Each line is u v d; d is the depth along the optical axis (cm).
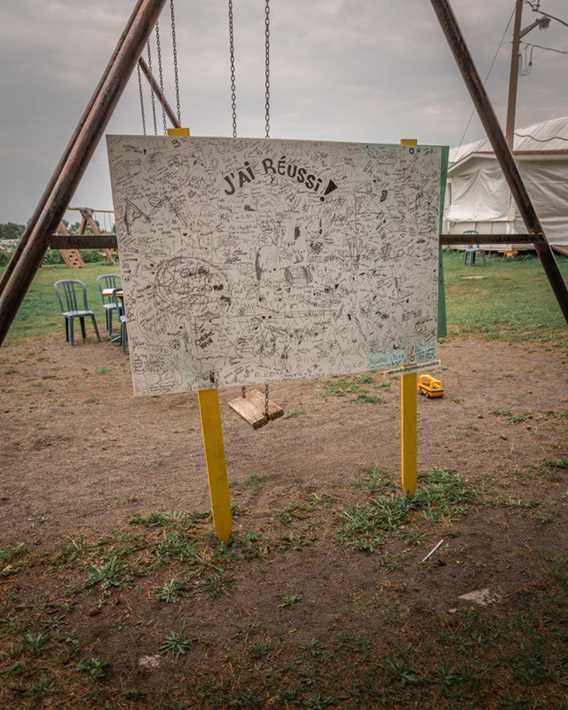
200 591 316
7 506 429
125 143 312
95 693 244
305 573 331
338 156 356
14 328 1239
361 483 444
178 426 611
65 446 554
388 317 394
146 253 329
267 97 330
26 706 239
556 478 440
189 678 252
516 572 324
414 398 403
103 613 300
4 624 292
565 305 456
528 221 439
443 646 265
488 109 412
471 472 459
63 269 2638
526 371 757
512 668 250
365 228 374
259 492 438
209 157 327
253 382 366
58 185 307
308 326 373
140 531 384
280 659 262
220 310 349
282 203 348
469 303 1273
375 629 279
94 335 1159
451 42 396
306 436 559
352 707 233
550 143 2181
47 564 347
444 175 393
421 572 328
